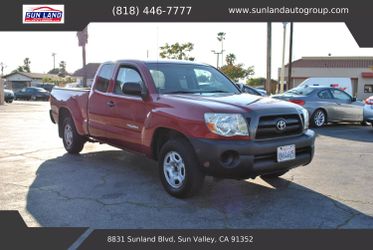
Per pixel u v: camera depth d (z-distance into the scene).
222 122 4.23
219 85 5.86
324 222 4.09
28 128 12.06
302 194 5.00
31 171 6.08
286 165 4.54
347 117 13.10
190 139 4.39
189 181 4.51
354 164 6.82
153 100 5.07
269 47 20.45
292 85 46.38
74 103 6.98
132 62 5.75
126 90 5.22
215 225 4.00
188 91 5.37
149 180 5.57
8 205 4.48
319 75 45.12
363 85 44.06
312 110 12.51
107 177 5.73
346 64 45.59
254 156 4.26
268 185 5.39
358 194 5.03
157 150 5.16
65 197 4.78
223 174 4.27
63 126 7.61
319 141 9.67
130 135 5.50
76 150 7.36
